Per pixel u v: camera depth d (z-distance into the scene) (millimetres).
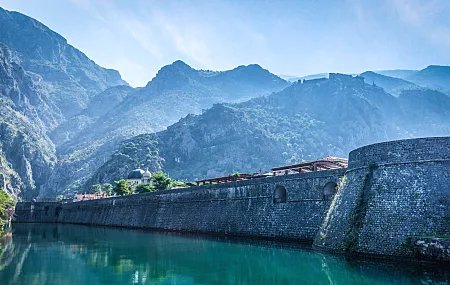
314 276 39906
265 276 41406
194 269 45938
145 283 39812
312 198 62062
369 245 42188
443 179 41750
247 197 75062
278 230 66000
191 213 89812
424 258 37750
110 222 127562
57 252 61062
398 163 44562
